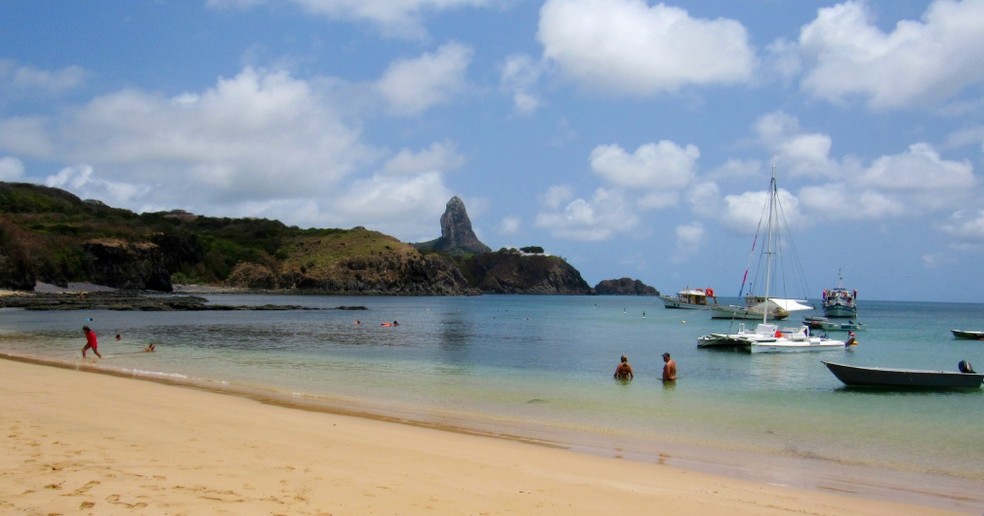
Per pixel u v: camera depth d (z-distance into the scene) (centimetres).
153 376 2595
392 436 1484
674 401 2347
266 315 9256
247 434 1379
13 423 1328
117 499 816
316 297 19150
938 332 7888
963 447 1658
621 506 982
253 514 795
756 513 995
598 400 2331
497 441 1519
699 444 1616
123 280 15100
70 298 10462
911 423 2014
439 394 2394
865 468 1412
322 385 2558
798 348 4900
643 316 11356
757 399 2448
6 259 11356
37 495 812
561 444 1543
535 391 2538
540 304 18738
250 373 2905
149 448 1155
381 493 948
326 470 1073
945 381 2725
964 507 1123
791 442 1680
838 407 2297
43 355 3372
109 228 17125
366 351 4331
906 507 1091
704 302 14125
